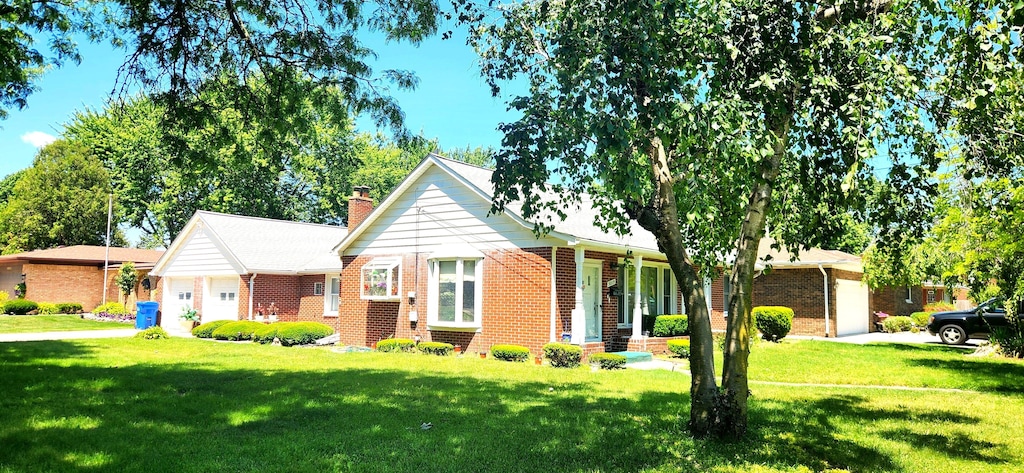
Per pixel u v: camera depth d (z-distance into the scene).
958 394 10.53
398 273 18.80
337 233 30.61
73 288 35.97
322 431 7.21
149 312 25.59
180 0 9.20
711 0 6.21
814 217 8.44
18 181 48.47
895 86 5.91
